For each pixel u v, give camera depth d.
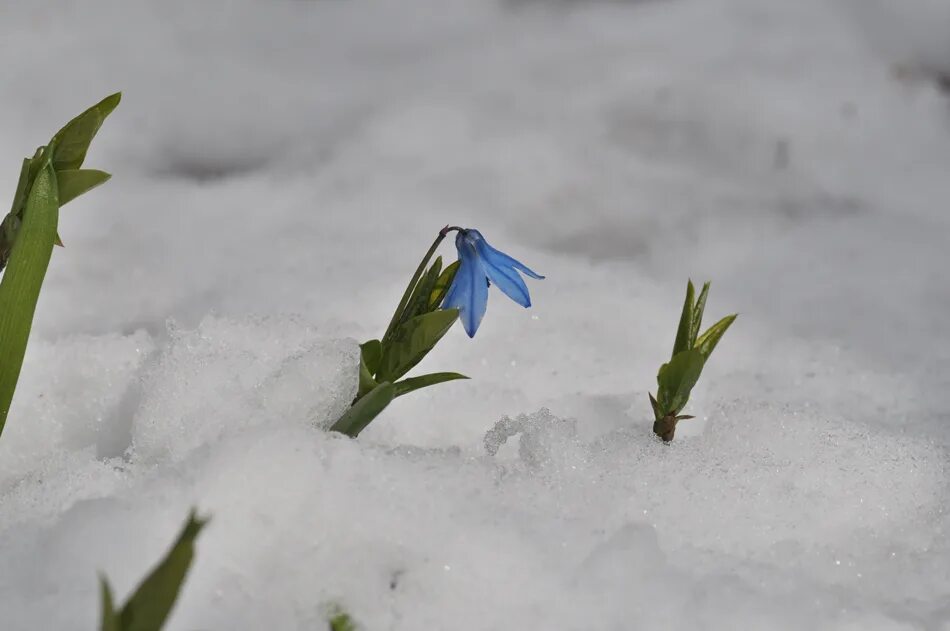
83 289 0.65
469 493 0.51
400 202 0.79
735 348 0.64
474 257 0.52
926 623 0.50
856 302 0.68
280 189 0.81
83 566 0.49
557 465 0.53
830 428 0.56
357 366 0.53
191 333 0.55
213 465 0.50
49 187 0.51
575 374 0.61
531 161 0.87
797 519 0.53
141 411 0.54
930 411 0.60
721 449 0.55
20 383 0.56
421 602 0.49
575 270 0.68
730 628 0.49
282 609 0.49
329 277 0.66
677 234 0.77
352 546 0.50
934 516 0.54
